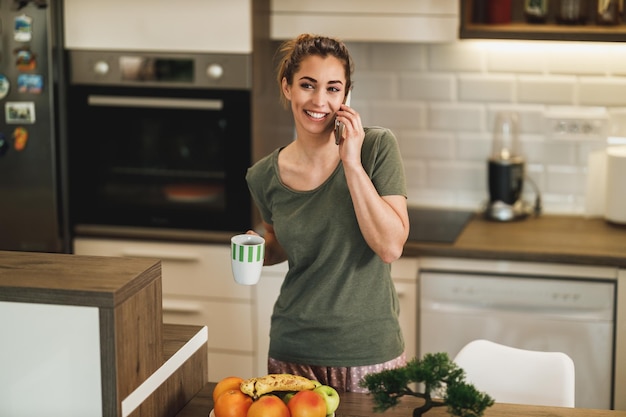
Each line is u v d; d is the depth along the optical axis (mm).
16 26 3922
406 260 3768
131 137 4047
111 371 1921
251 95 3887
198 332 2377
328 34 3982
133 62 3943
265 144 4098
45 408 1975
